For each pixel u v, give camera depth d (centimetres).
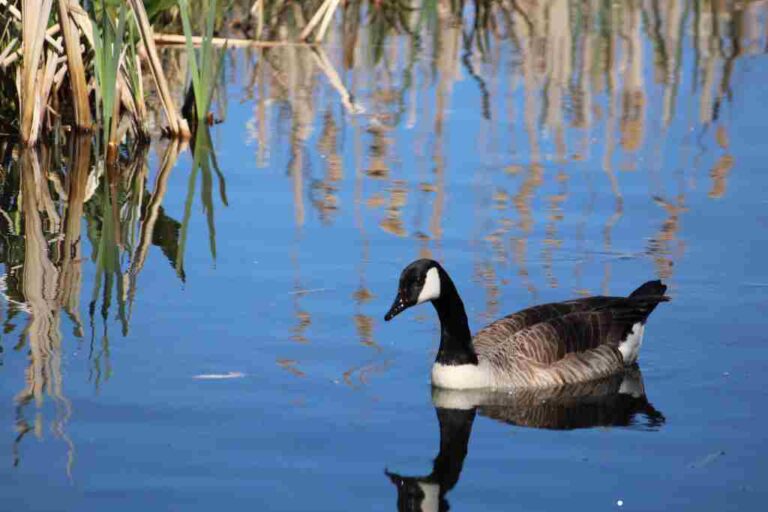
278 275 1427
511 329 1233
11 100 2094
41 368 1158
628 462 991
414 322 1315
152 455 994
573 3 2983
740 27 2708
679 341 1256
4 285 1391
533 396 1161
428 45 2600
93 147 1991
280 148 1953
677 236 1536
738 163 1822
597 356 1220
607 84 2264
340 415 1082
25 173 1861
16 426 1041
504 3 2964
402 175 1797
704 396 1132
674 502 921
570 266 1445
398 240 1538
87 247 1534
